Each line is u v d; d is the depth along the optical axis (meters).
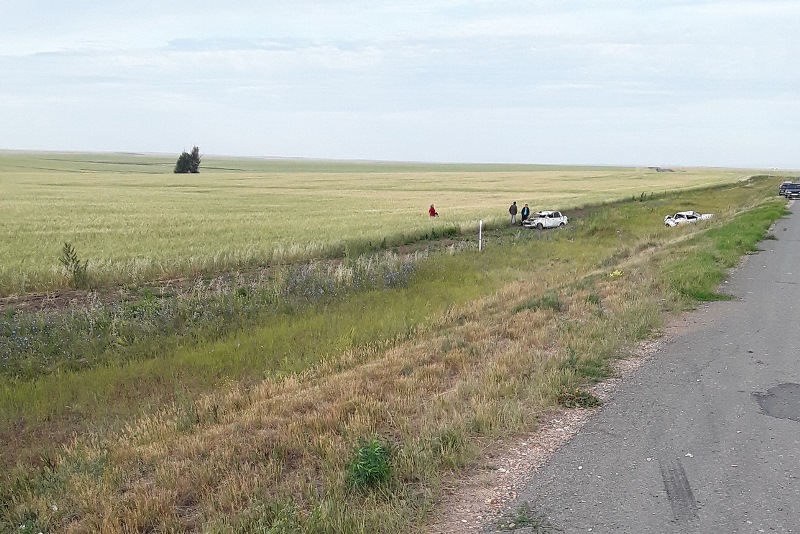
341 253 24.86
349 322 13.01
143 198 53.81
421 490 5.40
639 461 5.84
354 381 8.38
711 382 8.07
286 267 21.45
